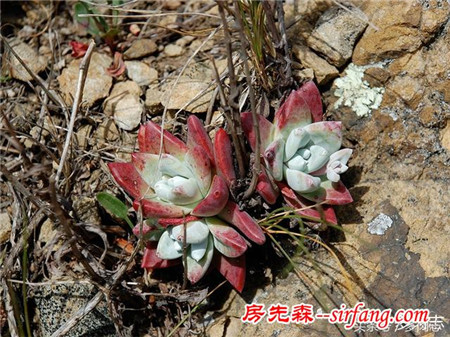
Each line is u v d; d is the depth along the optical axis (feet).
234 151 0.71
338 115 0.76
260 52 0.71
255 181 0.64
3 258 0.75
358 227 0.70
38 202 0.72
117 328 0.68
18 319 0.67
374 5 0.77
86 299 0.71
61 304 0.71
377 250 0.69
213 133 0.76
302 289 0.68
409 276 0.67
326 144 0.66
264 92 0.74
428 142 0.73
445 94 0.73
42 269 0.73
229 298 0.71
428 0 0.75
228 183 0.66
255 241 0.64
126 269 0.69
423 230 0.69
